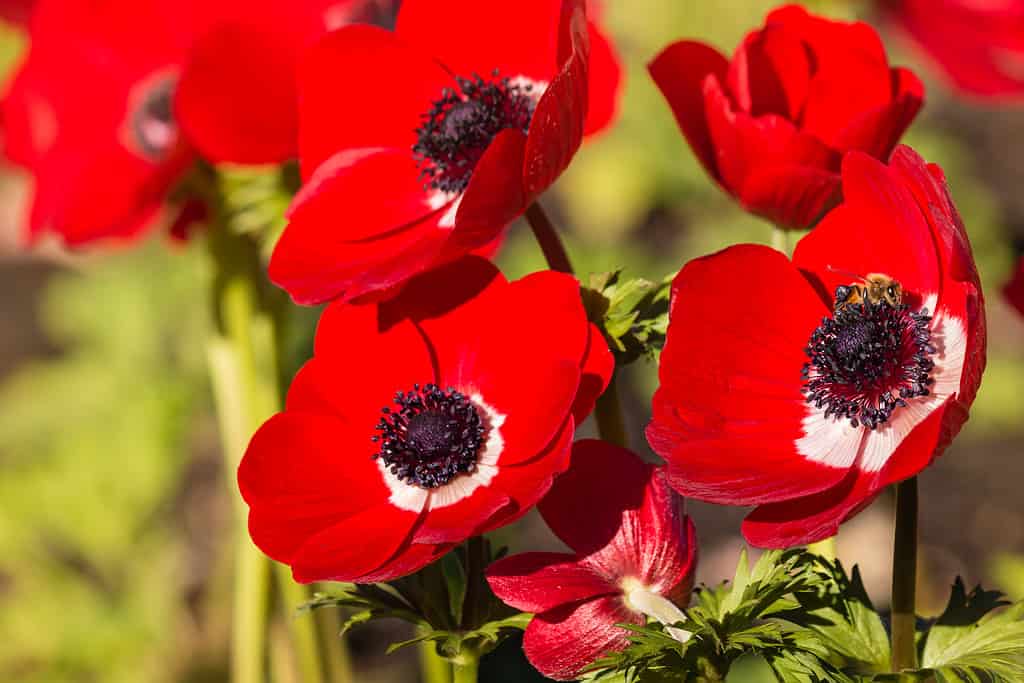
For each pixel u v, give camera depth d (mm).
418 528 842
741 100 891
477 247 844
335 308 865
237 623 1041
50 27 1025
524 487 839
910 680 838
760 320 849
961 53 1049
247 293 1042
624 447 879
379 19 992
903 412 844
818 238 850
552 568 840
